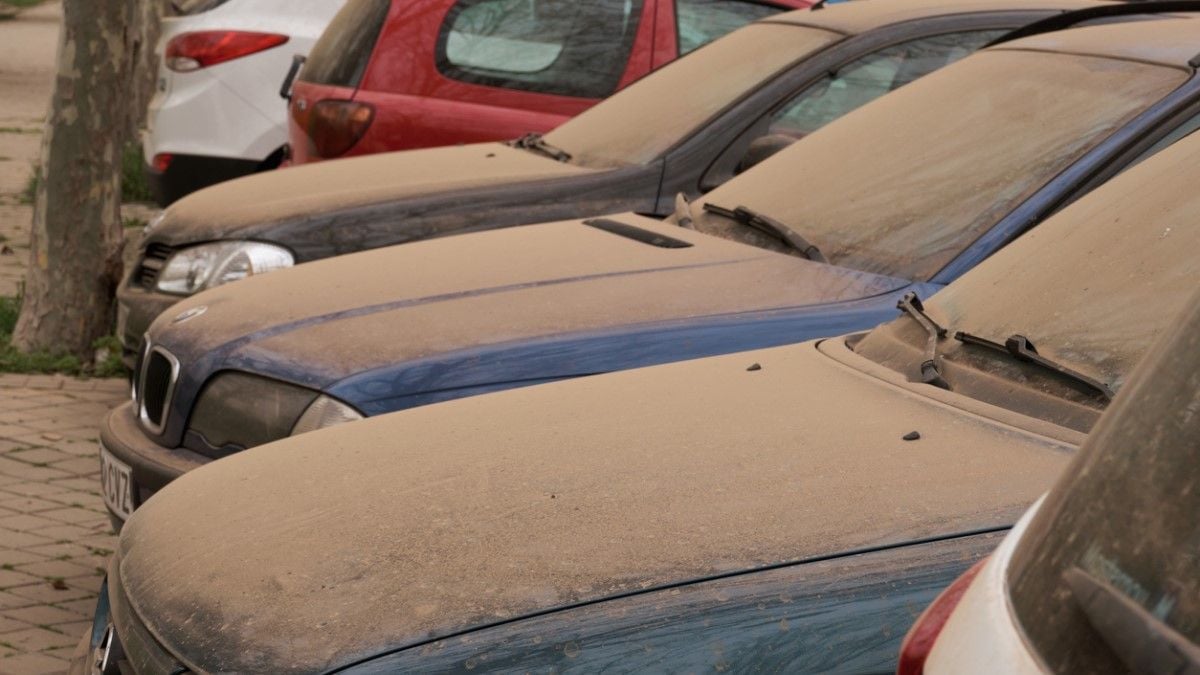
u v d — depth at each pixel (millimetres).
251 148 12031
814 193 5148
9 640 5207
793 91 6730
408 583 2330
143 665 2463
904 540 2348
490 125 8711
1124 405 1579
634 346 4332
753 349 4336
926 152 5027
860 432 2777
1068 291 3197
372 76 8719
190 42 12031
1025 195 4598
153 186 12203
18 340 9297
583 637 2178
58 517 6531
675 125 6773
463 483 2658
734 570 2281
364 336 4523
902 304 3547
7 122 22453
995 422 2850
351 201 6535
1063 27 5723
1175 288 3018
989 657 1428
